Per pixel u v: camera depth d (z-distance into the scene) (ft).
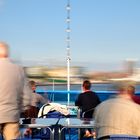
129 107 15.62
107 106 15.99
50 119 23.26
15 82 19.27
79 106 31.86
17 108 19.45
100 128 16.03
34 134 24.93
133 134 15.38
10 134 19.16
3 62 19.25
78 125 20.11
